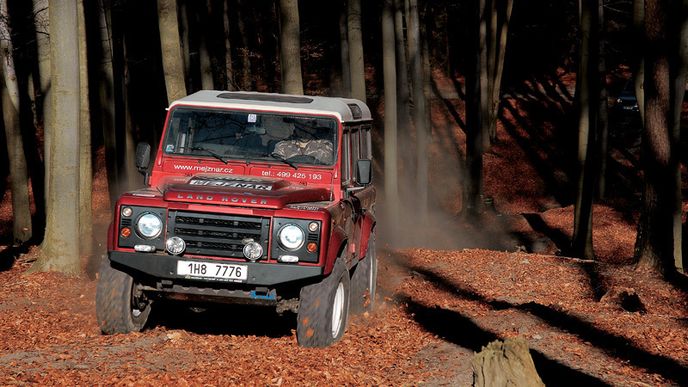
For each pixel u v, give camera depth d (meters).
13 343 8.34
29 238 23.36
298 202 8.20
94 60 30.73
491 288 13.70
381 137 39.56
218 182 8.34
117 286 8.19
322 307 7.99
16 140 23.05
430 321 10.30
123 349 7.79
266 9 44.28
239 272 7.80
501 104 42.66
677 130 16.77
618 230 25.62
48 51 19.22
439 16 48.00
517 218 27.70
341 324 8.68
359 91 22.11
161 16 14.25
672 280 14.73
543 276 14.95
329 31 45.91
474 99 27.72
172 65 14.33
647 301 13.46
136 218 7.93
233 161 8.94
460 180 35.03
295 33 15.66
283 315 10.16
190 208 7.87
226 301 8.14
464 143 38.47
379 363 7.88
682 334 9.69
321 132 9.00
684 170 32.62
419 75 25.73
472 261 16.27
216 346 8.12
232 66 40.28
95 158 38.53
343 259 8.52
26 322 9.55
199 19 30.80
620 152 35.94
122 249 7.97
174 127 9.10
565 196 33.16
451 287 13.61
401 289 13.10
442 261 16.23
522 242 25.14
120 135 29.48
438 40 49.28
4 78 22.89
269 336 9.14
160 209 7.93
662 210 15.12
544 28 49.38
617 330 9.79
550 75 48.09
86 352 7.65
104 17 24.98
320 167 8.91
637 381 7.56
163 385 6.59
